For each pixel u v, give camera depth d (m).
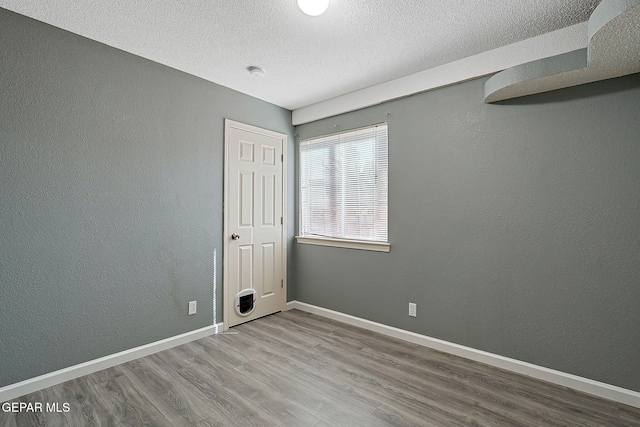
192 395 1.97
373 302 3.08
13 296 1.95
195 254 2.85
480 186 2.44
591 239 2.02
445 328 2.62
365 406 1.88
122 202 2.40
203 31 2.12
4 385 1.91
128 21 2.01
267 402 1.91
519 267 2.28
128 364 2.37
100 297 2.29
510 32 2.11
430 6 1.84
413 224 2.80
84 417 1.76
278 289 3.62
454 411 1.83
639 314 1.88
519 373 2.26
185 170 2.77
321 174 3.54
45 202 2.06
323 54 2.42
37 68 2.01
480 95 2.44
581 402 1.92
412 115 2.80
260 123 3.38
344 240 3.28
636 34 1.47
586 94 2.03
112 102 2.34
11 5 1.85
